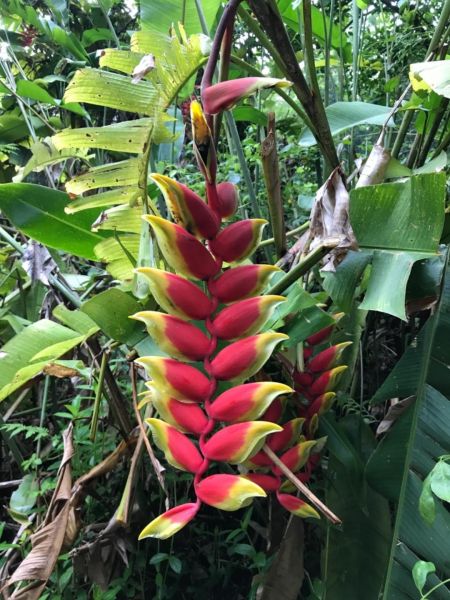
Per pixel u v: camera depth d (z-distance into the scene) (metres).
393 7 1.88
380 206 0.87
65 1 2.22
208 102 0.62
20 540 1.18
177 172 1.46
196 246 0.62
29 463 1.21
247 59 2.05
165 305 0.64
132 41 0.84
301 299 0.82
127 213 0.99
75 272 1.74
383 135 1.00
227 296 0.65
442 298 1.00
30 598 0.97
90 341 1.13
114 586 1.13
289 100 1.01
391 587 0.92
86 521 1.22
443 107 1.13
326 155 1.01
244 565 1.24
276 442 0.83
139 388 1.20
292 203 1.63
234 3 0.67
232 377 0.63
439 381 0.97
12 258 1.77
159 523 0.60
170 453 0.62
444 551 0.90
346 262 0.88
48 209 1.14
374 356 1.42
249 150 1.57
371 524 1.03
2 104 2.19
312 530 1.23
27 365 1.07
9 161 2.34
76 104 1.78
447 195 1.17
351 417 1.16
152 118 0.90
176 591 1.22
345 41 1.81
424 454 0.95
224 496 0.59
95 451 1.20
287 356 0.94
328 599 1.01
